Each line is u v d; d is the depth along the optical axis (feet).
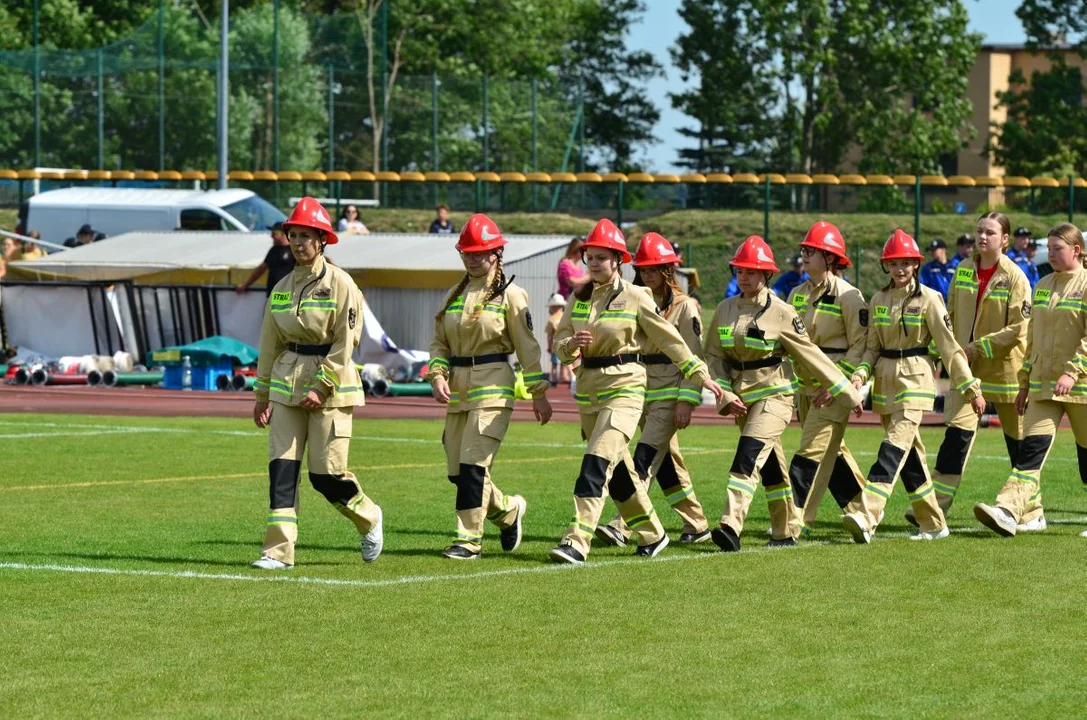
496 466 65.41
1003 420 53.16
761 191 209.97
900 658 31.60
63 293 118.32
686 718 27.25
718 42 265.95
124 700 28.35
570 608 36.27
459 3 299.79
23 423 83.20
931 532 47.55
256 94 228.84
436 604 36.65
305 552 44.16
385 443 75.05
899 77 258.78
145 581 39.47
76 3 288.92
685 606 36.55
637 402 43.39
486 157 224.74
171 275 117.80
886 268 47.55
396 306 114.32
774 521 46.24
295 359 41.50
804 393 49.96
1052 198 195.11
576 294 44.04
